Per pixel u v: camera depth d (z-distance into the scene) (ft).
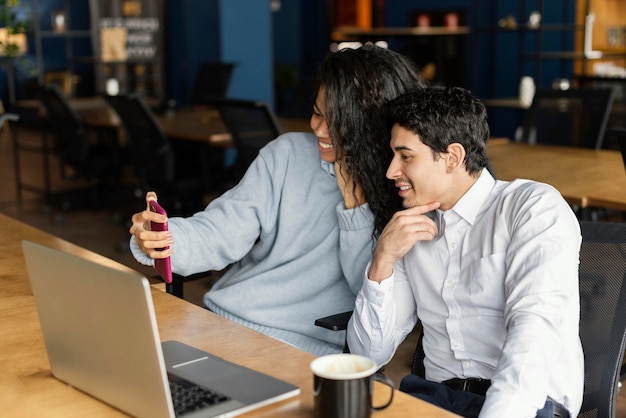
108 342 4.42
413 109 5.85
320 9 41.22
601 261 6.15
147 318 4.09
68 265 4.51
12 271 7.40
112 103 17.39
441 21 33.86
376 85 6.84
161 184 17.58
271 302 7.42
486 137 5.97
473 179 6.03
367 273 6.27
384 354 6.41
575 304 5.77
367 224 7.08
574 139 15.26
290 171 7.55
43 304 4.88
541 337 5.16
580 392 5.78
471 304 6.02
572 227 5.65
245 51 26.23
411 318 6.60
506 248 5.83
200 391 4.67
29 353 5.48
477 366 6.08
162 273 6.47
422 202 6.06
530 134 15.71
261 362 5.24
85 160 20.12
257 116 14.69
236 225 7.47
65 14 38.63
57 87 19.45
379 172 6.96
